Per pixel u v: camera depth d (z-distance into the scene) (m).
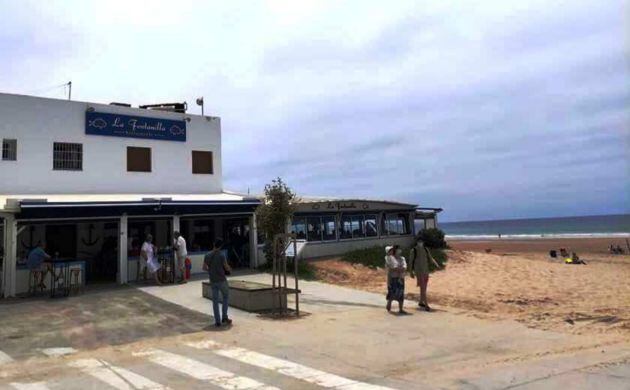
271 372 8.20
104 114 22.28
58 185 21.00
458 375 7.99
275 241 14.50
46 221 18.22
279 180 17.36
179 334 11.40
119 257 19.48
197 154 25.00
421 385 7.45
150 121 23.53
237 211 22.56
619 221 161.38
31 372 8.38
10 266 17.12
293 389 7.26
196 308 14.61
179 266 19.81
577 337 11.12
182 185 24.28
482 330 11.91
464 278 23.92
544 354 9.45
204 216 22.70
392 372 8.24
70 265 17.69
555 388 7.12
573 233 94.56
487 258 30.33
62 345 10.43
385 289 20.20
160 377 7.97
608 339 10.88
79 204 18.38
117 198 20.25
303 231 25.94
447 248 31.73
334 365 8.68
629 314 14.20
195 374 8.11
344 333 11.45
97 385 7.57
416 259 15.44
